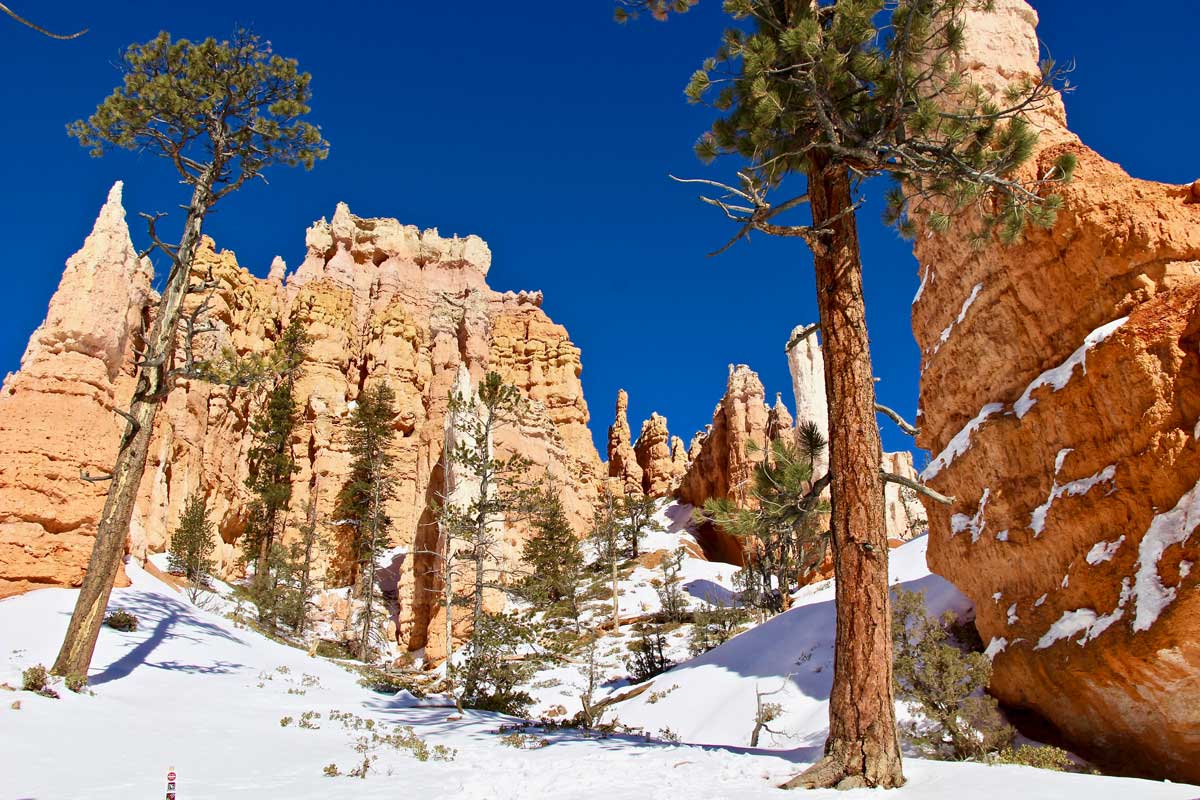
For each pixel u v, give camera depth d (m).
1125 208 13.41
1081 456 12.88
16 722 11.45
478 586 27.52
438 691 30.30
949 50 10.80
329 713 17.66
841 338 10.80
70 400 24.28
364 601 46.66
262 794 8.70
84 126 20.70
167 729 13.09
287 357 21.50
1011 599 14.43
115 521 17.48
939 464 17.59
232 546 52.25
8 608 19.95
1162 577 10.59
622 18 12.36
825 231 10.76
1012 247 15.46
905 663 14.35
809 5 11.54
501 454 57.91
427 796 8.73
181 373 19.89
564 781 9.35
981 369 16.70
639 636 41.53
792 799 7.89
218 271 58.12
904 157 10.84
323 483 57.84
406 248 87.94
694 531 71.88
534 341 87.69
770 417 66.88
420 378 72.50
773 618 28.50
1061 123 16.67
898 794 8.08
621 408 103.50
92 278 26.34
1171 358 11.34
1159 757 11.44
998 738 12.79
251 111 22.72
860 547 9.86
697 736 21.20
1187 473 10.86
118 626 21.70
